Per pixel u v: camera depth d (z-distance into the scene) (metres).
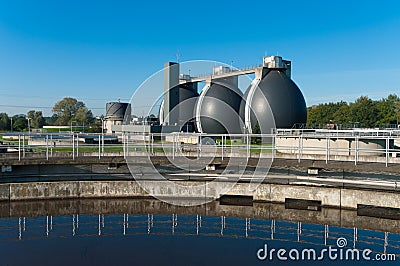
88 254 10.80
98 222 14.57
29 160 16.78
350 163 15.08
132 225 14.22
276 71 46.94
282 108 44.34
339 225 14.36
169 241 12.20
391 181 15.73
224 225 14.31
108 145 19.64
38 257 10.57
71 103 123.00
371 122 74.44
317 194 16.52
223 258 10.64
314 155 18.00
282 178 17.64
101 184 17.73
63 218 15.19
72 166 18.27
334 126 54.12
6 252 10.96
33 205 16.91
